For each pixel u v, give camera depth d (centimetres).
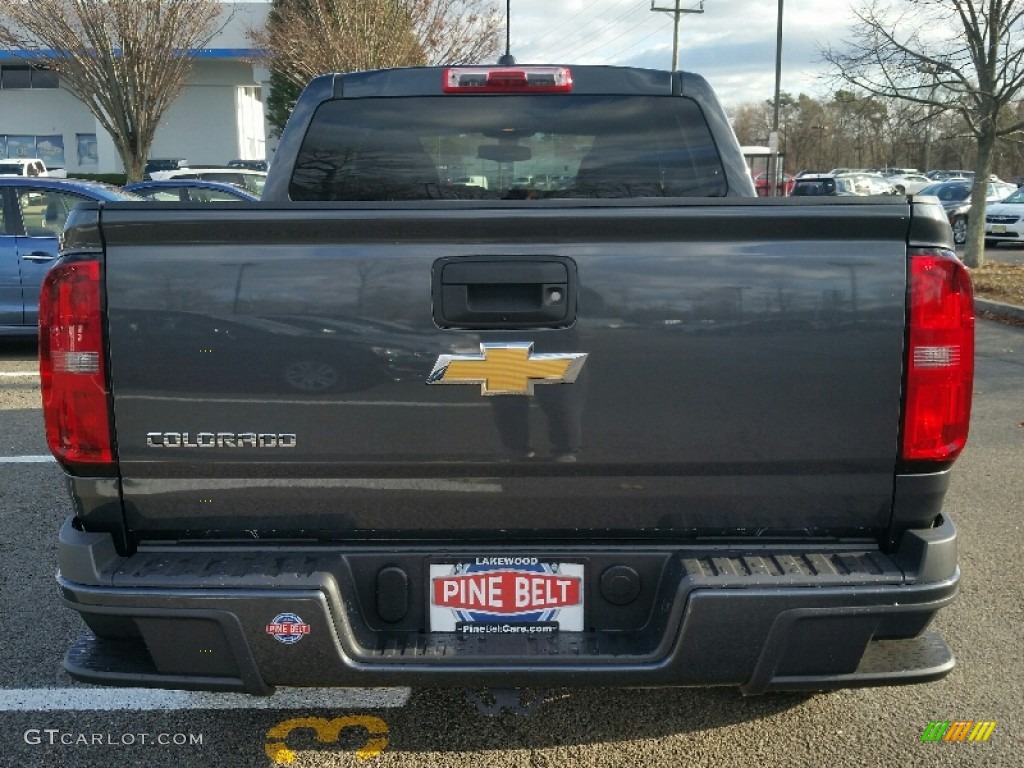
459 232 228
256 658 233
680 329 231
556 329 231
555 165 371
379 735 309
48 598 410
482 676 232
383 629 246
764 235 229
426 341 231
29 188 927
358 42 2314
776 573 232
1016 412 733
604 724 315
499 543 245
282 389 233
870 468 237
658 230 228
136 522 242
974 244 1605
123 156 2425
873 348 232
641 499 241
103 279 230
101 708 326
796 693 332
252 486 239
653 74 365
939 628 381
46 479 570
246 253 229
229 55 3472
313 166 368
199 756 298
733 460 236
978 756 296
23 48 2333
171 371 232
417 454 235
